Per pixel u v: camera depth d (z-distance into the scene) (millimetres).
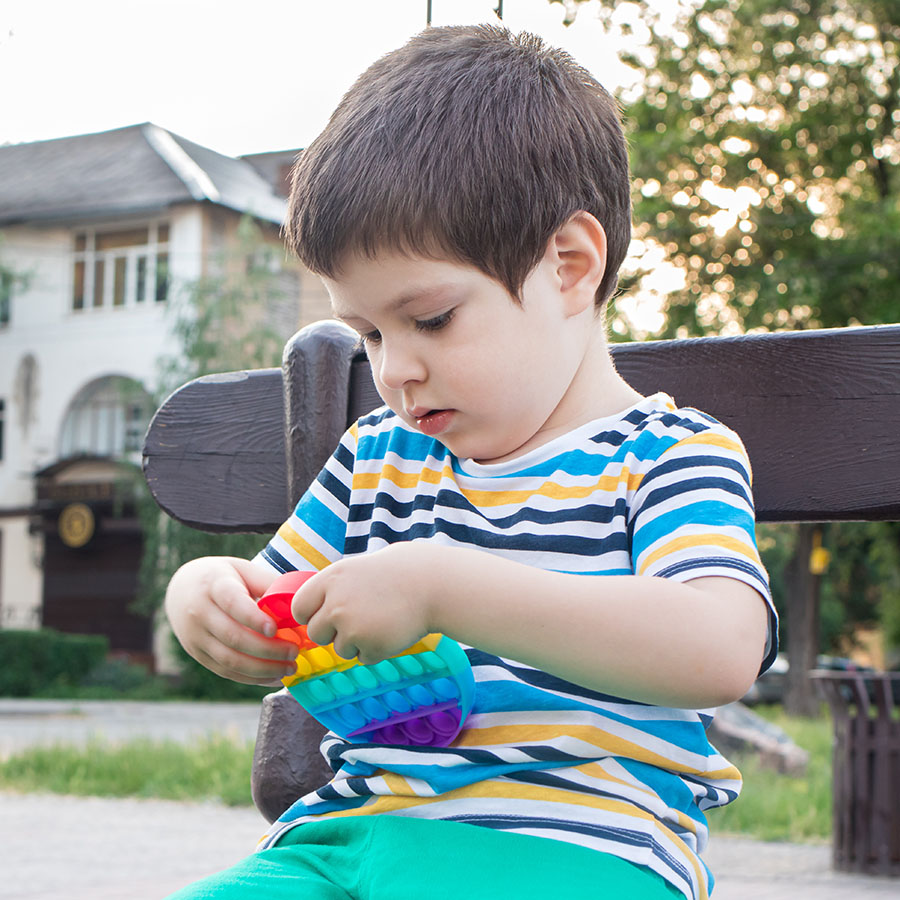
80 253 22719
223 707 18047
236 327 19531
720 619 933
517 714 1032
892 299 15711
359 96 1098
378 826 1015
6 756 8750
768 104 16250
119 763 7809
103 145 24062
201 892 985
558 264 1073
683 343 1312
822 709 17656
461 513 1123
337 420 1447
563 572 1056
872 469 1230
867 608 29141
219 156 24266
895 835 4504
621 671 921
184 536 18641
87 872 4414
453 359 1023
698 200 15641
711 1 15836
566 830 978
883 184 16609
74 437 22984
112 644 22266
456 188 1004
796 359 1268
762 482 1267
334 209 1017
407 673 979
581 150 1095
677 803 1046
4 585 23266
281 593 981
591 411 1142
